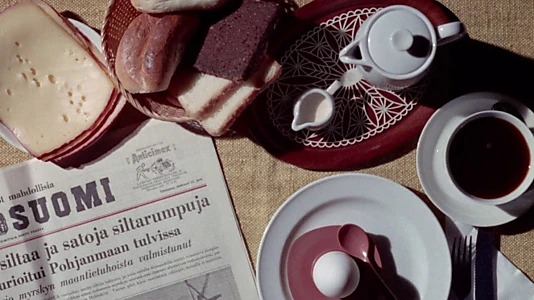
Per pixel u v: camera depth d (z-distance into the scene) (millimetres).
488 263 830
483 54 830
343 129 837
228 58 777
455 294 838
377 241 839
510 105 812
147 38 790
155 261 850
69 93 848
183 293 847
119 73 792
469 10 832
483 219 814
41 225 853
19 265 853
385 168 844
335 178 820
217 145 847
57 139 842
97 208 852
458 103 810
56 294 852
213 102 795
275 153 834
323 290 802
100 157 850
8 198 850
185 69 801
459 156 812
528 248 831
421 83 831
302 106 817
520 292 826
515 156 804
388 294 816
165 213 851
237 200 848
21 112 843
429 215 820
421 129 833
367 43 758
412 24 754
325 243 827
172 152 849
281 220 826
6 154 849
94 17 845
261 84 792
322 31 836
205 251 849
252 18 781
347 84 836
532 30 828
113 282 851
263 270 827
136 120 848
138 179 851
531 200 814
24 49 842
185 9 778
